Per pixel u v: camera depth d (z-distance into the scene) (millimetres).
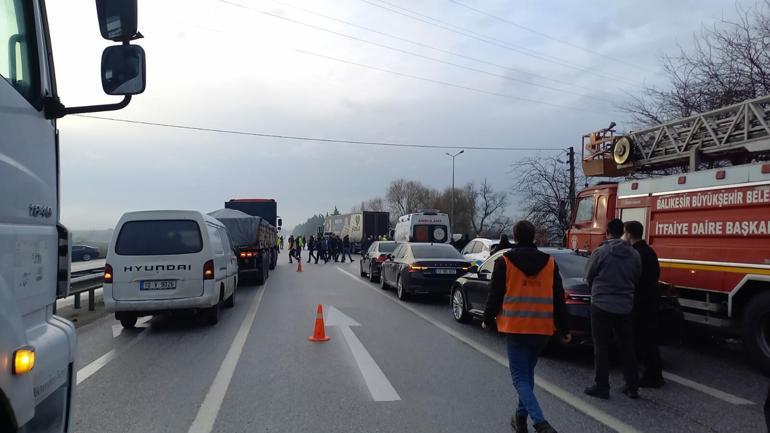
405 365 7004
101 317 11203
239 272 17172
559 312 4672
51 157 2703
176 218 9531
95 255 43531
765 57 13789
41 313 2520
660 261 8656
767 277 6777
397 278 14109
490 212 71625
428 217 28266
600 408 5379
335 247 33531
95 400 5547
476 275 9719
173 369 6816
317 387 5996
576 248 12391
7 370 1945
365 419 4980
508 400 5562
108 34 2777
